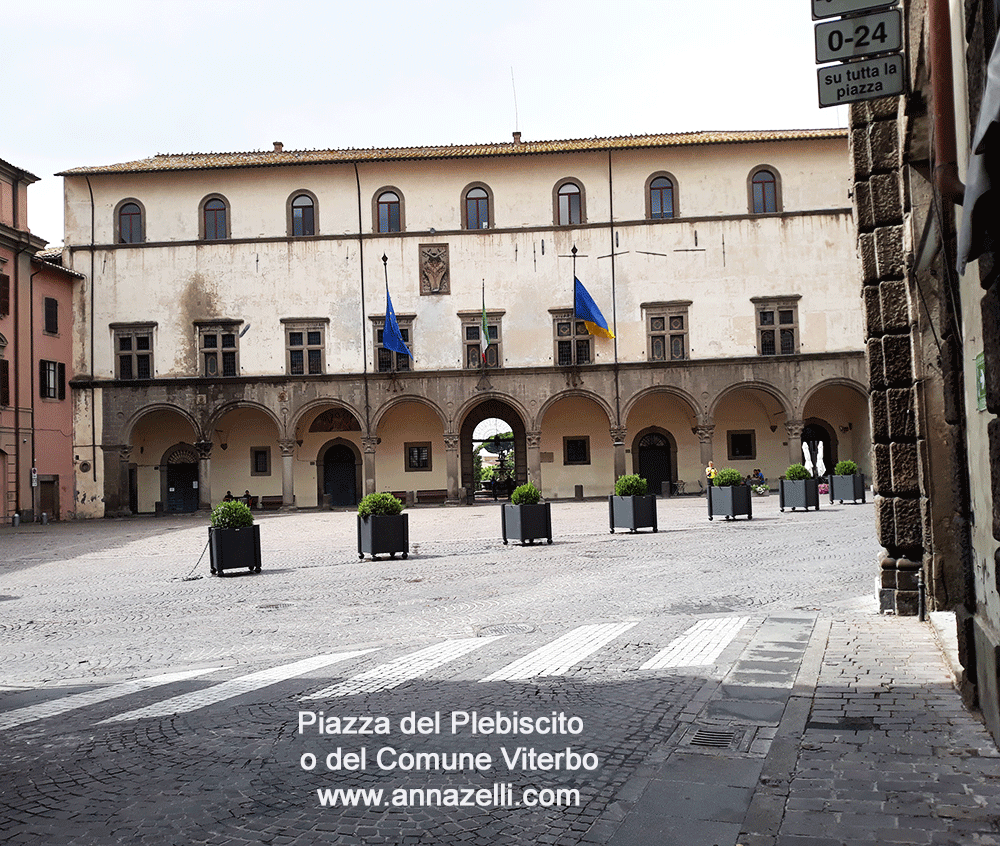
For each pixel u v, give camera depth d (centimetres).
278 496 4344
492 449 4503
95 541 2725
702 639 959
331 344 4106
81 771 598
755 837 448
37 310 3894
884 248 1055
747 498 2555
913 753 558
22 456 3747
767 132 4219
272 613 1289
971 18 506
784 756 565
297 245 4131
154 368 4128
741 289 4044
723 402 4319
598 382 4056
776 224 4047
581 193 4116
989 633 585
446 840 466
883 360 1054
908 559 1043
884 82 655
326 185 4144
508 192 4122
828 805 483
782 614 1087
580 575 1545
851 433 4300
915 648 850
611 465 4303
